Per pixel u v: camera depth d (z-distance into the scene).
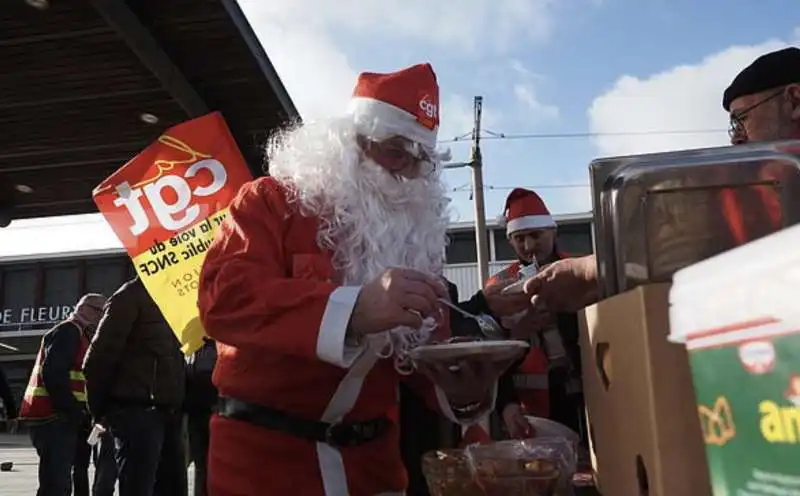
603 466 0.98
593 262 1.40
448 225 1.49
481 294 1.58
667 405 0.76
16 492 6.75
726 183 1.09
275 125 3.40
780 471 0.52
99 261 23.88
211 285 1.19
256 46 2.92
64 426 4.15
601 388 0.97
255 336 1.12
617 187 1.10
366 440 1.33
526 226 3.24
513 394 1.58
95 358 3.42
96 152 3.63
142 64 2.89
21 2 2.50
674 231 1.08
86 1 2.49
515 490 1.02
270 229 1.24
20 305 23.89
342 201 1.30
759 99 1.74
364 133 1.34
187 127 2.87
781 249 0.52
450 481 1.06
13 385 22.30
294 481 1.25
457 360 1.21
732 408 0.57
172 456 3.89
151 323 3.54
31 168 3.79
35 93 3.09
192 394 3.84
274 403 1.27
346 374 1.25
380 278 1.12
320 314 1.10
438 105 1.44
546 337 1.76
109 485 4.35
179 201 2.83
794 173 1.09
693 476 0.74
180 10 2.62
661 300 0.78
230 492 1.26
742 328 0.56
